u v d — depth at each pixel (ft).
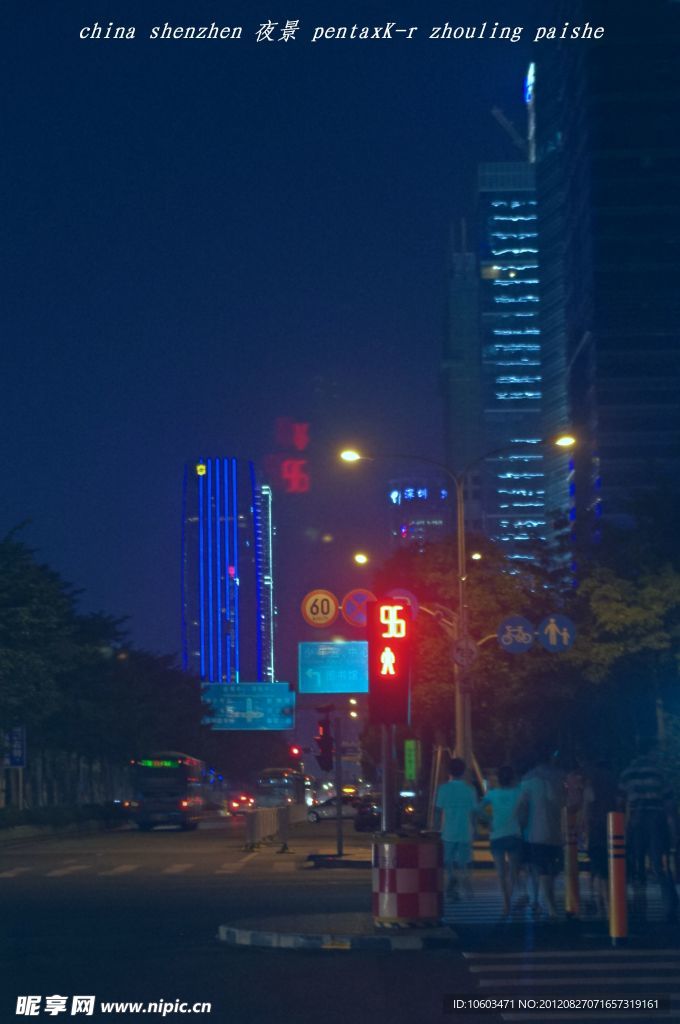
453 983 51.65
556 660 180.24
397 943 62.69
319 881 113.80
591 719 180.86
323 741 145.07
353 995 48.96
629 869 75.92
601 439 593.01
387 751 70.44
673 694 156.35
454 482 162.71
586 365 623.36
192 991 50.14
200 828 305.12
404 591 170.09
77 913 84.17
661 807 73.36
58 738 302.66
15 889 106.01
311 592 176.86
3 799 261.44
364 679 219.41
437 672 212.02
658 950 61.36
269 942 63.93
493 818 76.79
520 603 199.00
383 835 66.85
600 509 579.89
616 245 604.08
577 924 73.67
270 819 195.72
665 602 149.28
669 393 594.24
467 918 78.89
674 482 166.40
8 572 218.18
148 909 86.89
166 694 452.35
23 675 219.61
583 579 167.22
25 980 53.21
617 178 608.60
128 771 408.87
